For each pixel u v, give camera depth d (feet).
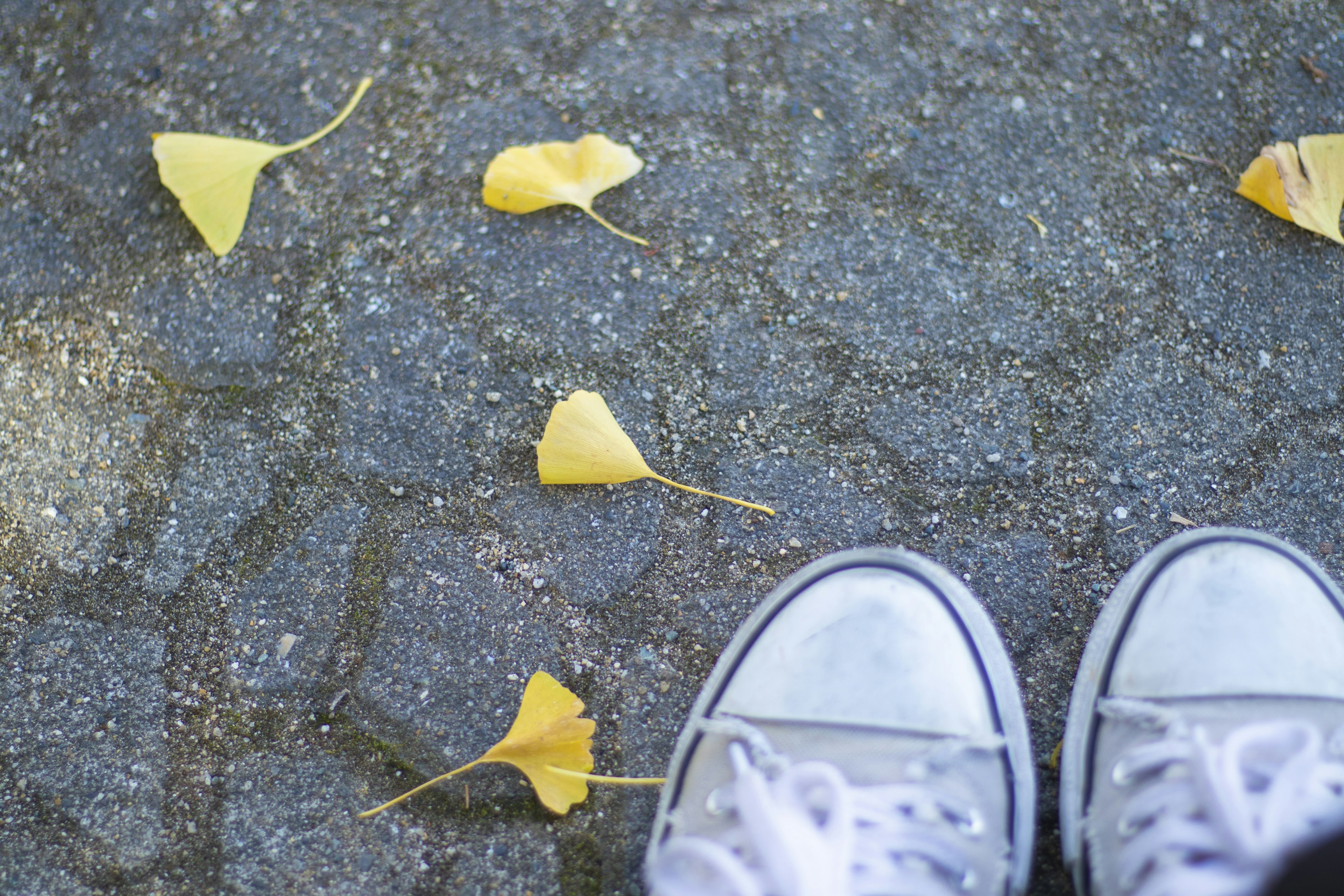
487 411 2.03
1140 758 1.86
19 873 1.93
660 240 2.07
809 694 1.91
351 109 2.11
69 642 1.98
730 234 2.07
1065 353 2.03
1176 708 1.89
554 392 2.03
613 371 2.04
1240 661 1.90
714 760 1.91
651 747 1.96
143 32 2.13
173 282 2.06
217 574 1.99
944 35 2.13
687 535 2.00
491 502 2.01
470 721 1.96
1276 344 2.04
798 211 2.08
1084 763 1.91
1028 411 2.02
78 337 2.04
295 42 2.13
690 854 1.83
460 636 1.98
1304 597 1.92
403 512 2.01
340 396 2.03
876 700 1.90
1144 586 1.94
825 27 2.14
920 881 1.82
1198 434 2.01
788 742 1.90
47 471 2.01
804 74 2.12
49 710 1.97
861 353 2.04
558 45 2.13
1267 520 2.00
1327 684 1.89
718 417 2.03
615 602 1.99
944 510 2.00
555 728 1.91
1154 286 2.05
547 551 2.00
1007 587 1.99
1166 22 2.13
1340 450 2.01
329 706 1.96
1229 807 1.76
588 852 1.93
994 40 2.13
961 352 2.04
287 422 2.02
